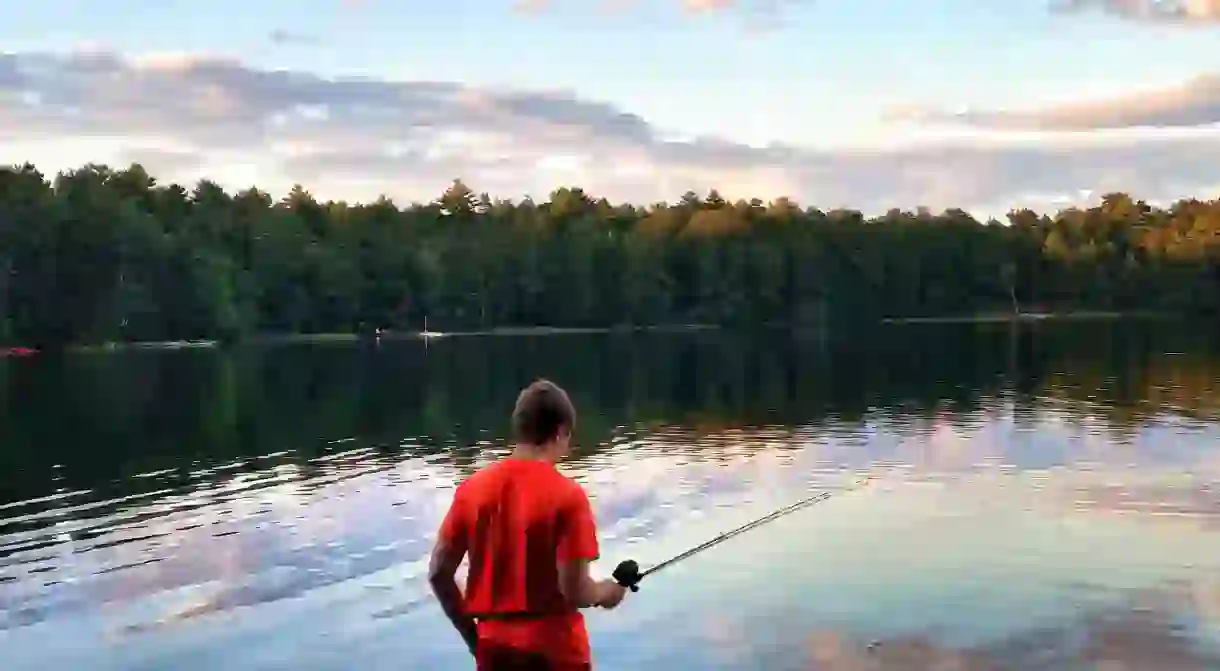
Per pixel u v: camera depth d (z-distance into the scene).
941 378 39.81
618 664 8.23
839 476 17.14
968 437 22.05
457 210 140.62
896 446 20.88
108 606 9.97
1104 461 18.31
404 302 103.88
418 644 8.79
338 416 27.70
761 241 132.25
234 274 90.94
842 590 10.14
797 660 8.31
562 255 116.94
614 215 153.12
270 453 20.69
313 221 116.25
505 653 4.05
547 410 4.22
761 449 20.69
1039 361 49.66
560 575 4.04
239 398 33.19
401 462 19.44
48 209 75.00
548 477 4.13
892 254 140.38
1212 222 146.25
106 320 75.19
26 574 11.23
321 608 9.80
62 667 8.33
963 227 147.50
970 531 12.71
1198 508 13.99
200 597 10.24
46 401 32.09
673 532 12.81
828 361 52.47
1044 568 10.93
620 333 107.19
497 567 4.09
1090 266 147.62
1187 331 89.81
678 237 131.38
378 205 123.44
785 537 12.44
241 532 13.23
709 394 34.00
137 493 16.27
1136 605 9.65
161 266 79.12
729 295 125.69
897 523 13.20
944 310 143.75
